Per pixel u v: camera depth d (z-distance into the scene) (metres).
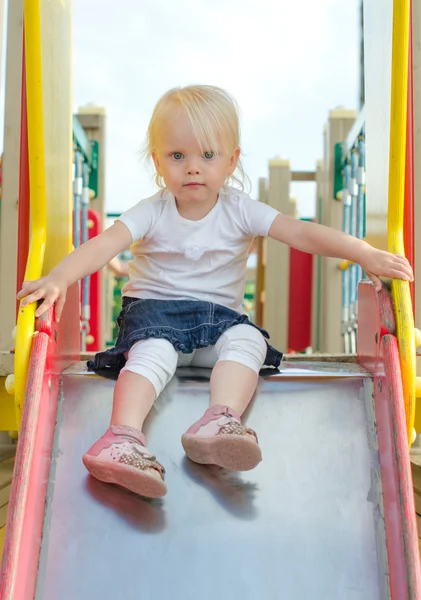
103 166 3.92
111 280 4.88
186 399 1.45
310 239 1.57
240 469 1.28
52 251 1.63
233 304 1.67
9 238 2.43
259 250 4.80
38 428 1.28
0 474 2.21
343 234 1.53
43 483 1.26
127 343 1.52
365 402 1.43
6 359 1.75
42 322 1.38
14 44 2.49
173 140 1.54
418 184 2.12
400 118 1.45
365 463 1.32
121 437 1.27
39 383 1.27
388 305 1.41
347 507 1.25
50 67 1.62
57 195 1.70
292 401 1.44
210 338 1.54
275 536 1.20
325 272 4.04
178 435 1.37
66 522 1.21
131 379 1.41
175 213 1.65
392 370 1.31
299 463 1.32
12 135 2.46
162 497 1.25
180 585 1.14
